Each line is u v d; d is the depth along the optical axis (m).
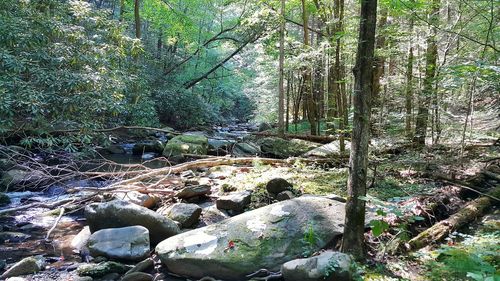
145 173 7.03
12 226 5.15
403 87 6.77
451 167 6.02
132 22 17.11
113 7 16.81
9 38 7.21
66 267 4.03
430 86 6.35
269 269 3.55
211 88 22.20
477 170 6.23
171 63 17.97
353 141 3.44
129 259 4.05
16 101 6.86
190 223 5.00
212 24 19.12
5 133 7.73
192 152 9.92
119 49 9.70
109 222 4.55
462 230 4.27
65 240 4.77
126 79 9.85
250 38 15.79
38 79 7.36
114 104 8.15
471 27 5.58
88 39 8.94
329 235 3.81
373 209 4.41
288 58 10.53
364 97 3.31
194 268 3.63
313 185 5.99
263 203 5.54
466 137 6.75
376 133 6.86
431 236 3.97
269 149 9.82
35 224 5.27
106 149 10.40
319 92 11.82
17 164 6.84
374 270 3.36
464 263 2.82
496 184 5.75
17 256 4.30
